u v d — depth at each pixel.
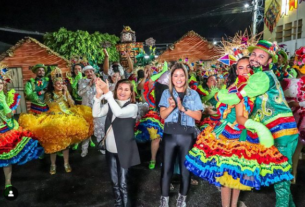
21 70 11.01
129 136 2.77
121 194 2.82
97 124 4.91
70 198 3.44
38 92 4.36
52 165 4.26
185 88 2.84
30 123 3.91
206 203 3.24
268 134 2.09
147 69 4.76
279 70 3.25
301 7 10.55
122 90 2.87
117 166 2.86
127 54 6.22
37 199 3.41
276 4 12.12
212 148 2.35
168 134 2.80
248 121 2.13
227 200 2.52
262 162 2.21
